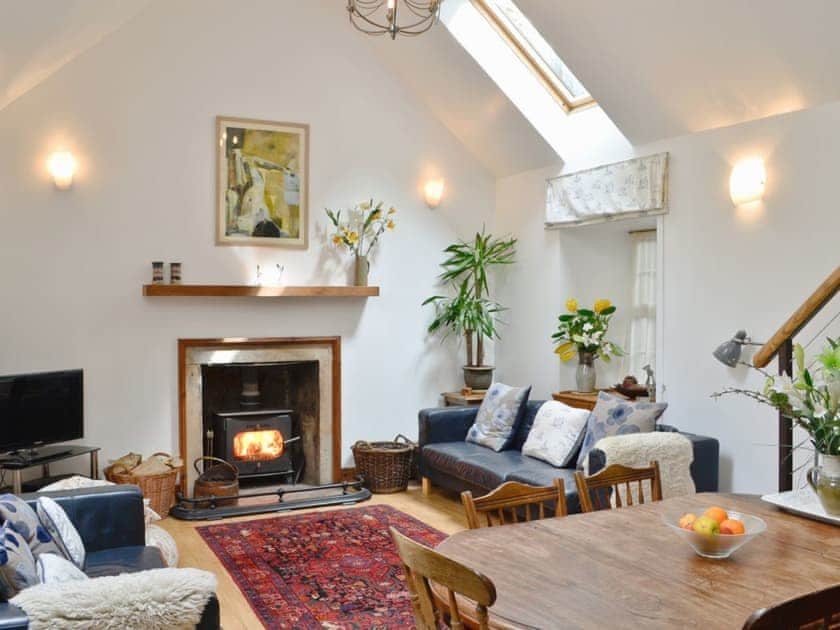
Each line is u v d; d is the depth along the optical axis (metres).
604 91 5.33
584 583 2.09
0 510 2.80
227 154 6.03
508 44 5.95
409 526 5.21
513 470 4.99
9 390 4.92
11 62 4.60
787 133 4.44
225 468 5.89
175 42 5.87
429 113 6.77
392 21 3.85
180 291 5.72
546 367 6.45
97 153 5.64
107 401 5.68
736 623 1.83
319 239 6.35
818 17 3.88
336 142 6.41
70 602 2.01
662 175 5.25
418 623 2.06
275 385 6.83
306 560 4.53
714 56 4.50
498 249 6.70
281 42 6.21
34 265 5.47
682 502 2.94
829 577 2.13
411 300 6.71
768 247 4.56
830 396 2.54
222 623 3.63
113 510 3.58
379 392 6.60
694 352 5.05
